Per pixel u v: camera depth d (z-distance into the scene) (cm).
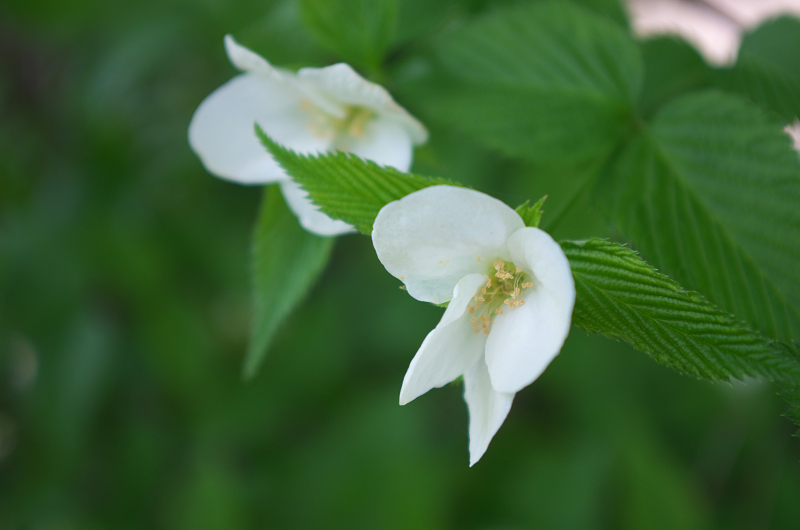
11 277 62
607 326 32
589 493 52
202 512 55
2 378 69
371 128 36
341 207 32
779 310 33
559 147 36
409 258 32
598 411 54
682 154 35
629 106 36
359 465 57
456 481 57
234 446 61
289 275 36
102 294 65
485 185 42
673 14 50
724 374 31
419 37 38
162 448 63
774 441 50
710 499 51
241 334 64
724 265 34
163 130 61
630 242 34
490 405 32
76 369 62
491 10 38
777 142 34
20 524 62
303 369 61
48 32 61
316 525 56
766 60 37
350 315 62
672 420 54
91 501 64
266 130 36
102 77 59
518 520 55
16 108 68
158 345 60
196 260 61
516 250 31
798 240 33
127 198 61
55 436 62
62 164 65
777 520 47
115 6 58
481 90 36
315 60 39
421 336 58
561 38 36
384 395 60
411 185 32
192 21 56
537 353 31
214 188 62
